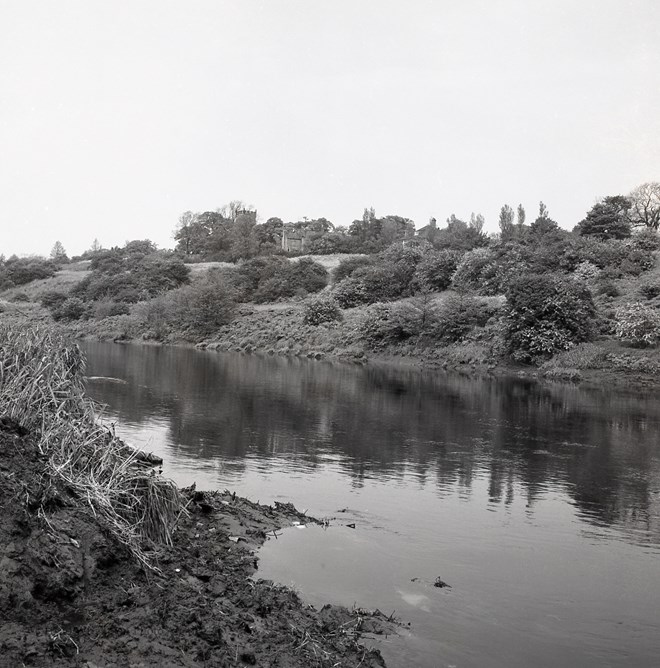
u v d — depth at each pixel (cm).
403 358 3519
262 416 1462
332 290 5306
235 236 8781
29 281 8119
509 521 753
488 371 2939
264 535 655
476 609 515
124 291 6269
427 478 946
